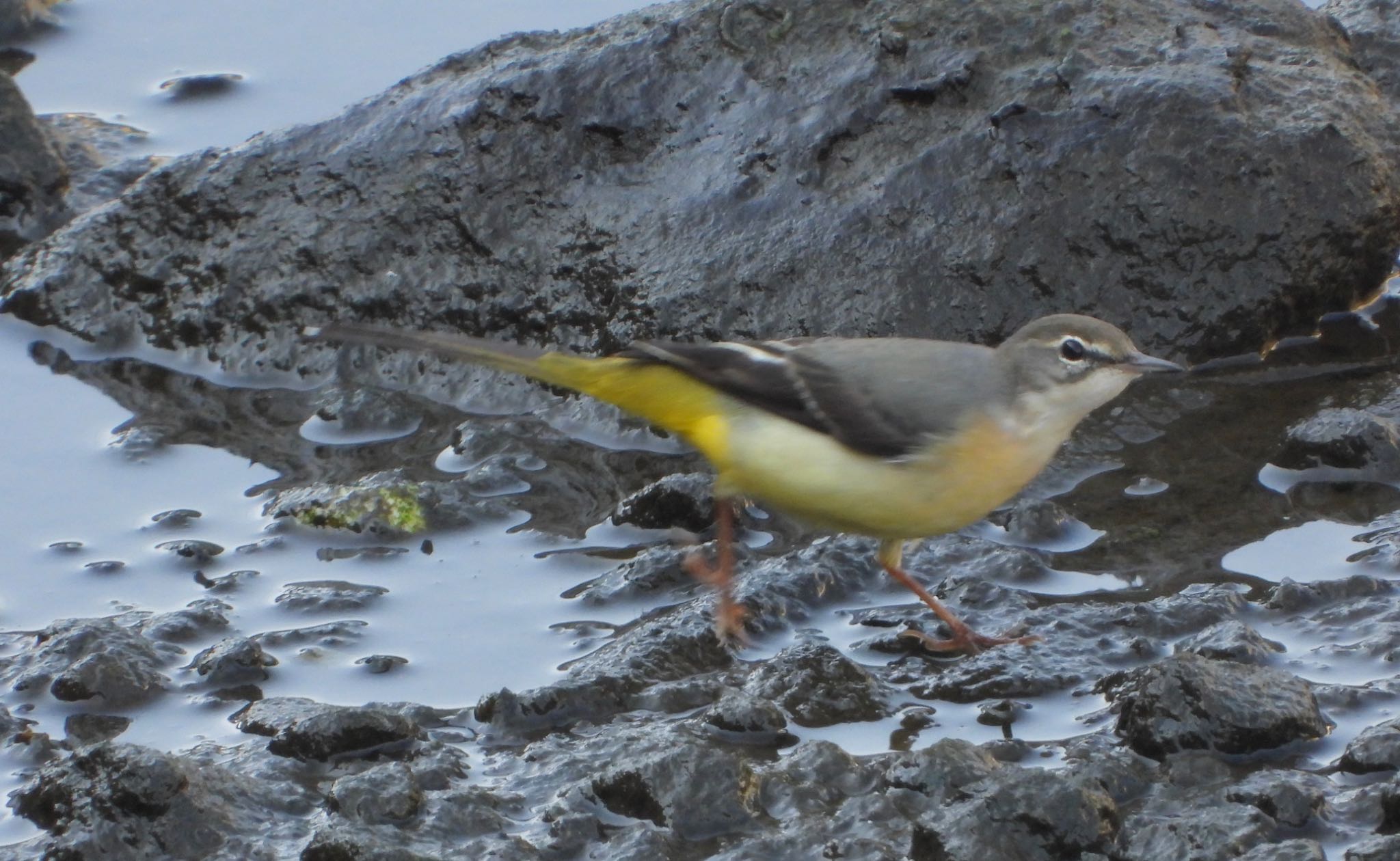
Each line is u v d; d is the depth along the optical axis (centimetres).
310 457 1459
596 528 1345
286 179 1623
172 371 1591
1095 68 1541
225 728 1097
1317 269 1528
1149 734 1023
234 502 1391
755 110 1581
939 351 1109
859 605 1234
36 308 1639
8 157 1809
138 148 1975
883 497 1094
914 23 1584
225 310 1598
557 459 1439
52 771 989
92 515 1371
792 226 1525
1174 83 1521
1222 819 937
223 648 1157
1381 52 1909
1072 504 1355
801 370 1102
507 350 1159
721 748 1062
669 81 1605
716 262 1519
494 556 1312
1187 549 1294
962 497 1098
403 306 1577
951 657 1166
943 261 1498
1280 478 1378
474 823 969
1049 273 1500
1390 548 1268
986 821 918
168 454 1462
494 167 1596
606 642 1192
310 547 1323
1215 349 1520
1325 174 1517
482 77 1634
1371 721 1059
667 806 967
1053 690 1120
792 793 994
